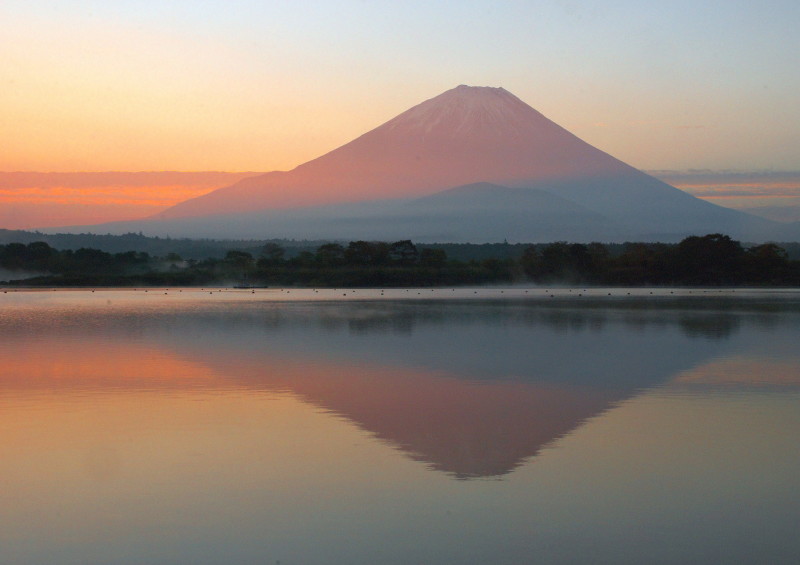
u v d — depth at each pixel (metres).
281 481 18.61
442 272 190.50
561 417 25.56
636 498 17.53
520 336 52.94
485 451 21.22
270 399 28.61
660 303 99.50
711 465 19.92
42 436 22.77
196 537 15.46
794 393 29.92
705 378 33.69
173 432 23.31
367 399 28.69
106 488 18.11
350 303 100.62
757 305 94.50
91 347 45.72
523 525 16.03
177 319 69.50
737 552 14.87
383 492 17.88
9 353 42.56
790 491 18.00
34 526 15.98
